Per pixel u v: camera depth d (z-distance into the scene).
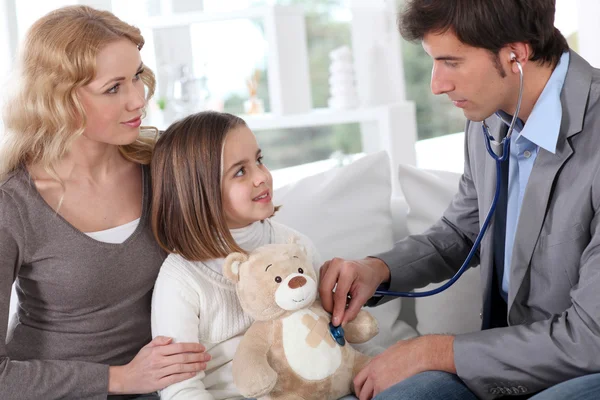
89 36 1.31
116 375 1.29
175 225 1.38
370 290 1.42
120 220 1.41
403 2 1.33
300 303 1.25
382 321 1.75
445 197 1.84
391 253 1.57
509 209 1.42
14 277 1.32
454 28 1.25
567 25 2.59
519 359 1.21
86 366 1.29
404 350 1.29
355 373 1.32
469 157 1.57
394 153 2.80
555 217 1.30
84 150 1.38
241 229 1.43
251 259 1.29
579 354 1.17
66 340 1.38
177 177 1.37
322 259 1.74
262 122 2.83
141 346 1.42
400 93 3.10
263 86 3.32
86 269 1.34
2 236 1.30
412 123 2.89
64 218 1.35
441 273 1.60
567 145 1.28
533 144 1.36
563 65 1.31
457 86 1.30
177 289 1.35
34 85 1.32
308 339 1.26
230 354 1.38
